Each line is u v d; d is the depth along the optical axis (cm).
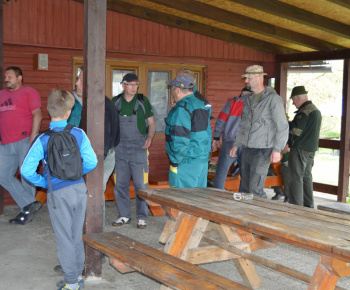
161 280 285
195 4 630
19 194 572
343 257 225
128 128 548
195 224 371
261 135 483
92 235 384
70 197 336
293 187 636
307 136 627
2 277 392
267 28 701
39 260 438
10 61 679
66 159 325
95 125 381
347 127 765
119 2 717
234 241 380
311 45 762
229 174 739
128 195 575
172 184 445
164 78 809
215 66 847
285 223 275
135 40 753
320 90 2281
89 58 374
